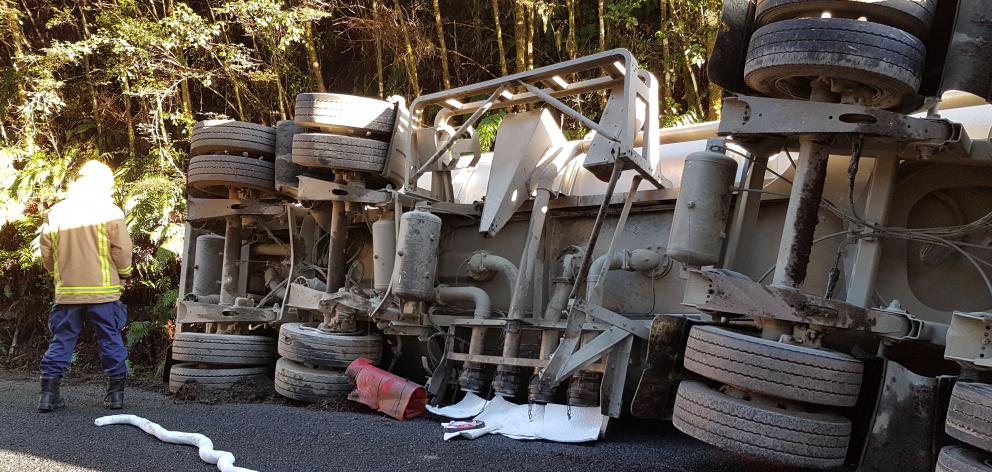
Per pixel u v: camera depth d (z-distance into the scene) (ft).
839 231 15.21
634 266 17.70
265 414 17.70
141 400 20.25
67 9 39.73
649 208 18.11
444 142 20.63
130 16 37.01
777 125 12.42
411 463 12.94
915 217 14.48
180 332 22.90
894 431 11.58
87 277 17.78
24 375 26.45
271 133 23.15
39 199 35.68
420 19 37.04
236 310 22.79
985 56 11.72
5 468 11.68
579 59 17.42
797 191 12.67
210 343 21.48
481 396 18.88
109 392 18.21
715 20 26.66
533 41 34.94
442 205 20.39
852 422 12.15
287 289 22.52
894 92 11.98
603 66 17.56
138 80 37.11
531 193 19.54
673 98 32.40
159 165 35.81
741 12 14.16
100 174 18.37
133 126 41.04
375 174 20.90
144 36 34.17
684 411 12.42
